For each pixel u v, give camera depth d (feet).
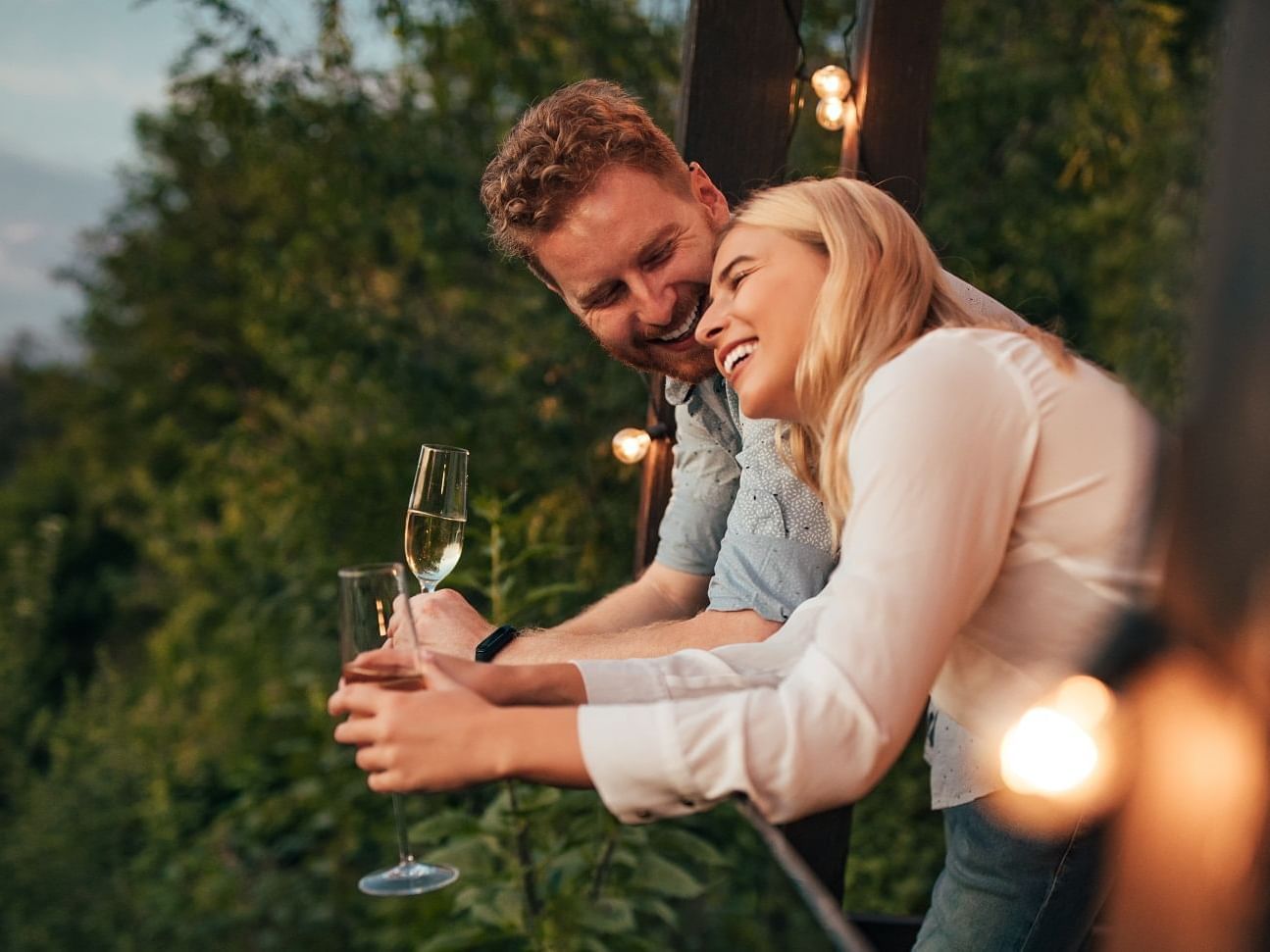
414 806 16.97
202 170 34.81
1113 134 21.75
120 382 47.24
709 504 7.71
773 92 8.36
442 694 4.00
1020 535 4.17
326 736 21.68
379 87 23.57
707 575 7.81
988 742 4.56
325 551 25.30
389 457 24.27
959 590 3.88
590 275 6.84
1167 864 2.94
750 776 3.70
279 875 21.47
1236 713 2.74
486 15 21.85
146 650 49.75
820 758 3.71
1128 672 3.25
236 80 22.68
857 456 4.04
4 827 29.50
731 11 8.31
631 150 6.73
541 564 18.45
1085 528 4.11
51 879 26.68
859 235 4.54
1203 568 2.77
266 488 27.04
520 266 21.93
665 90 22.41
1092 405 4.13
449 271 23.39
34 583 48.01
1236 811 2.77
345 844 21.02
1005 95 22.13
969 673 4.52
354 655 4.92
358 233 23.66
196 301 35.32
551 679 4.65
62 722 36.24
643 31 22.26
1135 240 21.09
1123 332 21.36
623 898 9.27
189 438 38.63
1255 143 2.60
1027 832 4.97
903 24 8.34
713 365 7.12
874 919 8.02
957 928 5.31
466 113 23.91
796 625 4.79
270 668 29.84
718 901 11.03
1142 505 3.58
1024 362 4.15
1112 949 3.14
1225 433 2.69
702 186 7.32
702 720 3.77
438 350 24.07
